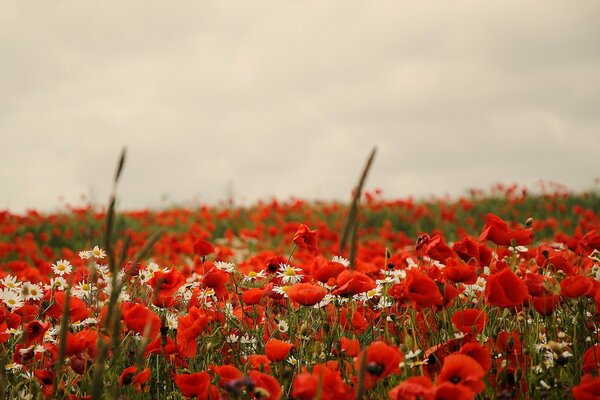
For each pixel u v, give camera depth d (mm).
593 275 3248
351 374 2430
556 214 14719
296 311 3162
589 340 2764
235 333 3268
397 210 15164
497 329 3049
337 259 3482
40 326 2766
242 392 2537
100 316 2773
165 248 7973
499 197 16969
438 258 3082
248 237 10484
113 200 2004
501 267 3211
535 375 2607
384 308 3062
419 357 2635
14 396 2727
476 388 2016
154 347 2766
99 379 1972
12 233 12508
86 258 3434
